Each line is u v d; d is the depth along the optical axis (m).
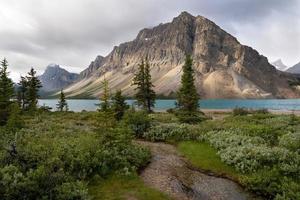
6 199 12.43
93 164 18.62
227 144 25.31
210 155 24.12
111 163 19.72
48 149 19.06
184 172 20.70
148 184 17.89
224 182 18.88
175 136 31.20
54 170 16.20
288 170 18.28
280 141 25.08
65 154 18.70
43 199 12.89
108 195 15.75
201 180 19.22
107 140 22.97
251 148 22.56
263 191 16.80
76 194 13.98
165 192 16.83
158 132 32.38
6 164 15.38
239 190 17.59
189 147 27.33
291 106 154.25
